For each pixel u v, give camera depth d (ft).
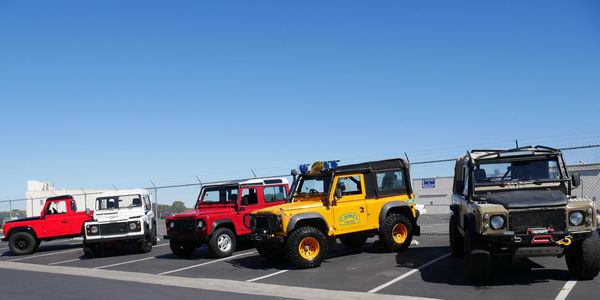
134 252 52.85
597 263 23.36
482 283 25.13
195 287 29.76
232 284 29.94
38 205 108.47
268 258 38.34
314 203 36.11
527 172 27.12
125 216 50.55
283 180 48.37
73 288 31.37
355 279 28.96
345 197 36.73
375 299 23.76
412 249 39.19
